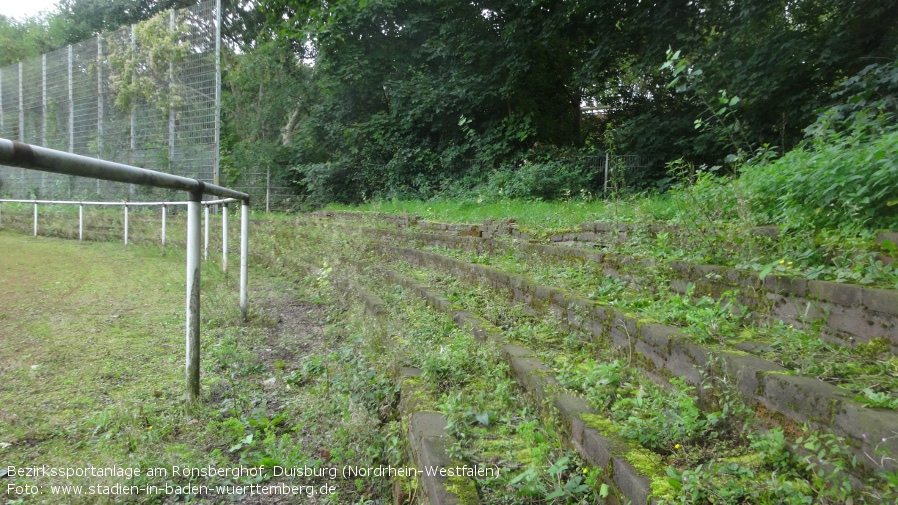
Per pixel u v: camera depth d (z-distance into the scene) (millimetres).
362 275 6711
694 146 10750
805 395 1969
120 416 3301
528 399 2979
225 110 17969
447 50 14922
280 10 17031
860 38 8508
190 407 3537
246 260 5816
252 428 3377
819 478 1787
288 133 19875
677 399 2416
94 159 2543
